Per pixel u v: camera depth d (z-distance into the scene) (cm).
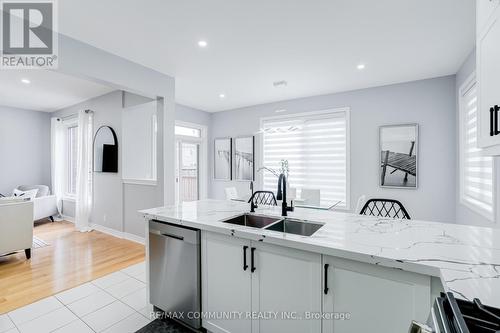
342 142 415
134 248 366
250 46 259
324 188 432
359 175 394
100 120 448
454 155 329
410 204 357
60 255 340
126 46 257
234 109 534
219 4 193
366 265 117
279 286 143
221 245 167
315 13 204
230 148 538
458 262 104
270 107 485
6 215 309
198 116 539
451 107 331
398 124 362
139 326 194
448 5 192
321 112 428
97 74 258
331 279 127
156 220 206
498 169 210
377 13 203
